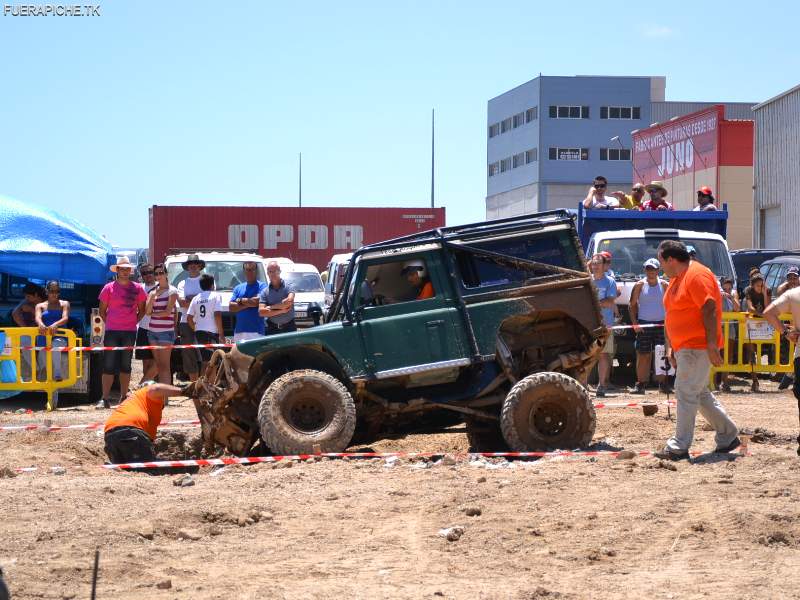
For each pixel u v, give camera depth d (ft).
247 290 69.21
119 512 34.58
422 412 48.88
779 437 49.01
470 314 47.01
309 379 45.80
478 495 36.01
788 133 172.24
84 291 81.56
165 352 74.33
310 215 155.02
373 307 47.19
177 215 152.15
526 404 45.57
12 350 72.18
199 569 28.07
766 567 27.48
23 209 77.00
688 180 224.74
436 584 26.35
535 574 27.14
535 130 409.69
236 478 41.22
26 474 44.16
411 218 156.76
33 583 26.32
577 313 47.32
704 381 42.50
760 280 81.66
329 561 28.73
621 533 30.78
